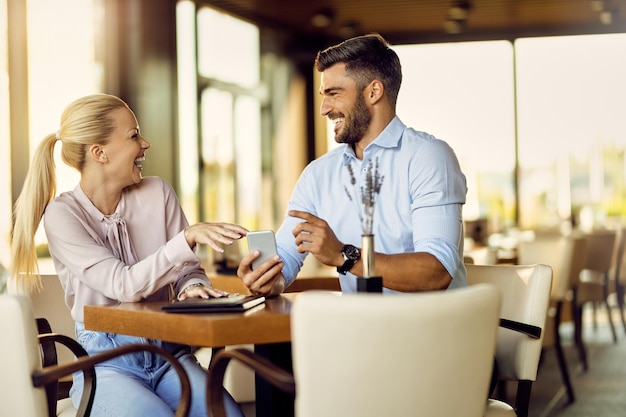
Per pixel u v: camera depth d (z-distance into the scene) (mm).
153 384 2475
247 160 9922
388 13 10000
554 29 10672
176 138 7969
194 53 8680
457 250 2453
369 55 2592
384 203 2596
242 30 9828
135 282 2416
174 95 7906
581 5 9680
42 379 1937
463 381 1771
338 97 2617
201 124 8828
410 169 2555
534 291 2520
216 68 9195
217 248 2410
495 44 10875
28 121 5875
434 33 10898
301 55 11117
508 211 10836
